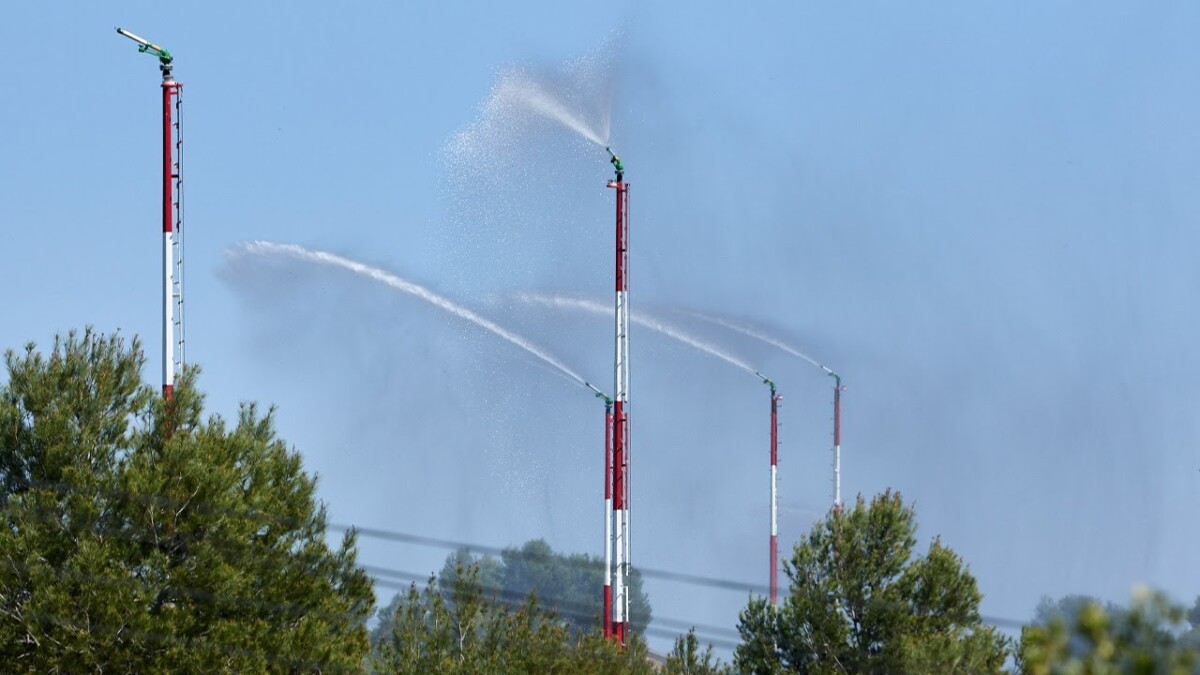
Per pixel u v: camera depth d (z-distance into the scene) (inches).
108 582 2891.2
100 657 2886.3
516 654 2910.9
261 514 3139.8
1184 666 719.1
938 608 3016.7
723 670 3073.3
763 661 3038.9
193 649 2935.5
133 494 2982.3
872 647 3006.9
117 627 2886.3
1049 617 770.8
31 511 2992.1
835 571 3073.3
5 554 2938.0
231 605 3041.3
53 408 3102.9
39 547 2972.4
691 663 3051.2
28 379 3127.5
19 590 2965.1
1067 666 729.0
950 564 3029.0
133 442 3147.1
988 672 2733.8
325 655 3046.3
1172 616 739.4
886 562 3048.7
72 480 3011.8
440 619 3002.0
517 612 3004.4
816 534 3134.8
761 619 3065.9
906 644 2829.7
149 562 2982.3
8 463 3102.9
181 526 3046.3
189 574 2989.7
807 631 3009.4
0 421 3093.0
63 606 2874.0
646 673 3002.0
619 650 2982.3
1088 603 758.5
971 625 3004.4
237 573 3024.1
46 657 2878.9
